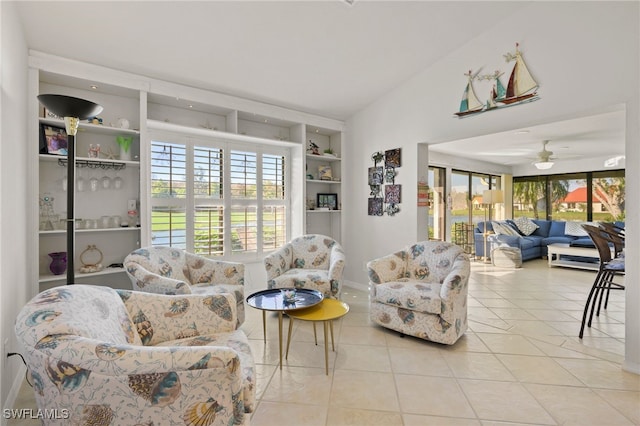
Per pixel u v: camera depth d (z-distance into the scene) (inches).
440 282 117.7
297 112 166.6
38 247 97.2
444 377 84.3
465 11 109.7
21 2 80.7
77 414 39.8
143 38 101.0
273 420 67.0
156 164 132.6
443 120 136.3
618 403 72.9
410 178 150.9
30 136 96.1
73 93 115.0
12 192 74.7
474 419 67.5
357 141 179.8
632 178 87.3
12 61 75.6
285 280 126.3
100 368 39.0
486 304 150.2
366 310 140.8
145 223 119.1
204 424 42.6
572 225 276.5
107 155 117.3
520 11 111.3
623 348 102.3
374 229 169.6
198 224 142.3
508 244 251.1
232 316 71.6
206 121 147.5
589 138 206.4
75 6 85.5
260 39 109.7
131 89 117.5
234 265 117.3
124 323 57.7
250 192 160.2
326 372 85.4
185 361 41.3
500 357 95.8
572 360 94.0
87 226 111.7
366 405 72.2
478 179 303.6
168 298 68.0
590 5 95.6
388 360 93.9
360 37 115.9
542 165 227.9
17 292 79.7
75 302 48.0
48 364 38.9
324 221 194.9
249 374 52.4
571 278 205.6
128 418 40.3
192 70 120.8
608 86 92.1
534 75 108.2
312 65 129.1
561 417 68.0
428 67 141.7
